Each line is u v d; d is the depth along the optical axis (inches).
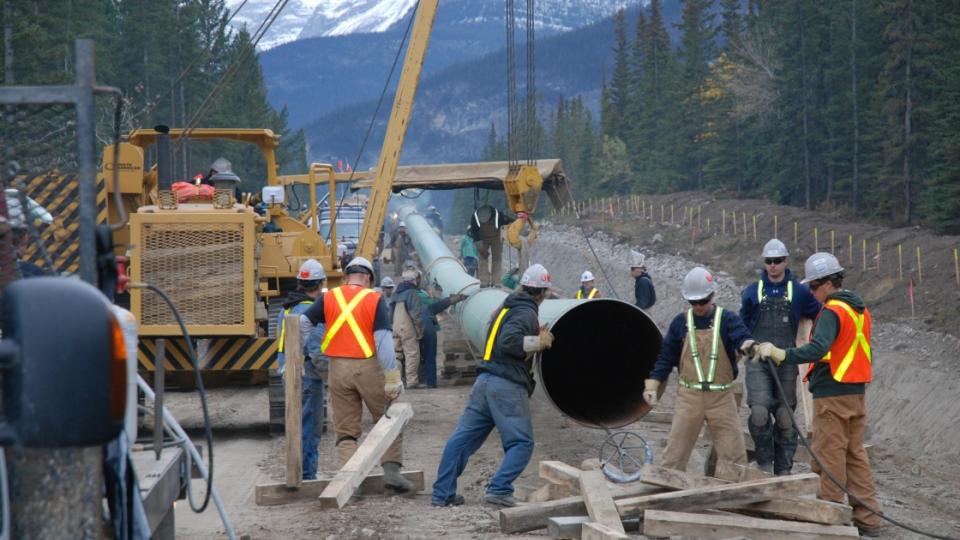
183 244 446.6
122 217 125.6
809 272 305.3
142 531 140.1
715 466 310.2
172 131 539.2
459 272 716.7
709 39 2576.3
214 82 2402.8
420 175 854.5
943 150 1091.3
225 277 449.4
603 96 3225.9
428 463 391.2
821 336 279.1
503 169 839.1
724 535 251.0
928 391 613.0
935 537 265.3
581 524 257.0
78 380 96.0
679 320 303.1
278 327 423.5
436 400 568.4
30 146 128.4
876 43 1503.4
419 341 629.9
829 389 283.0
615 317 376.2
